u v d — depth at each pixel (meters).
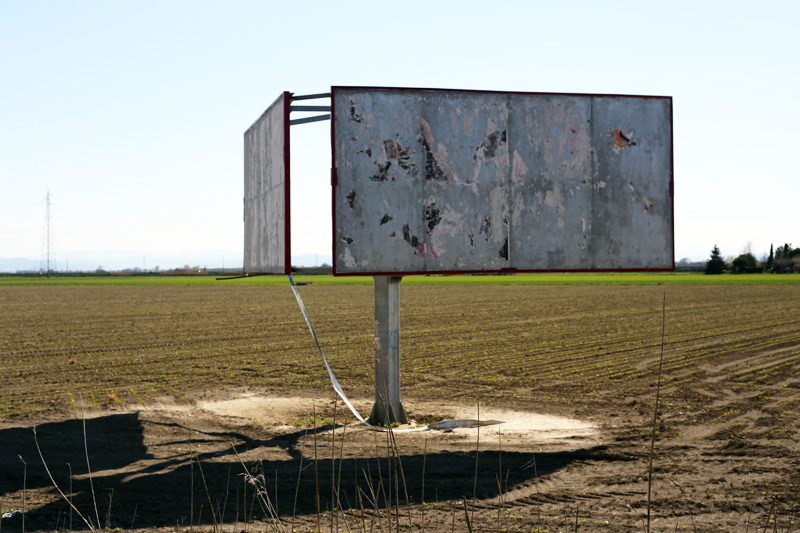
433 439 9.74
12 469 7.96
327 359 18.53
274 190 11.20
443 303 41.41
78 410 11.98
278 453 8.92
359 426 10.81
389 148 10.53
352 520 6.00
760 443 9.22
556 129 10.98
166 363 17.94
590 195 11.06
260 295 53.69
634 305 38.75
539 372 16.22
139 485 7.25
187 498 6.74
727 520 6.09
